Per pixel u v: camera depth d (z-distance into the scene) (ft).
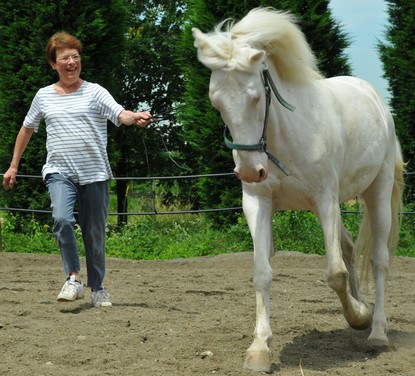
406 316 22.29
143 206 68.80
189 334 19.29
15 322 20.45
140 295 25.52
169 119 72.02
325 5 45.83
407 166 46.34
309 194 17.07
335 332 20.15
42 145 45.75
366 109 19.53
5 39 46.24
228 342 18.62
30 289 26.45
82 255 40.42
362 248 20.86
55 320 20.86
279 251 39.11
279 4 44.68
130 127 70.13
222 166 46.62
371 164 19.33
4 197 47.34
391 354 17.95
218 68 14.62
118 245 42.78
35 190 46.32
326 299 25.34
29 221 47.06
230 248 43.06
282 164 16.75
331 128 17.29
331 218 17.11
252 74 14.66
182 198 73.26
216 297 25.81
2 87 46.14
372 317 19.80
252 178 14.88
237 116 14.65
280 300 25.31
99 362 16.74
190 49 46.60
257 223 16.87
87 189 22.07
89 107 22.04
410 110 45.34
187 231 47.39
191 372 15.99
